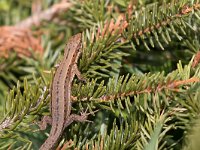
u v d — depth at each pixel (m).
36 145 0.41
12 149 0.41
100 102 0.39
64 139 0.38
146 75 0.39
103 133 0.39
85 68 0.41
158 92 0.37
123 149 0.37
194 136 0.31
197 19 0.40
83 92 0.39
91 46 0.40
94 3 0.43
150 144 0.34
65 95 0.39
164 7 0.39
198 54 0.38
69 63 0.40
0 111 0.43
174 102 0.38
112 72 0.41
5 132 0.41
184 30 0.40
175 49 0.42
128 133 0.38
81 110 0.39
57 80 0.40
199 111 0.36
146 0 0.42
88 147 0.38
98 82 0.42
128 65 0.43
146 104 0.37
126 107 0.38
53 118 0.39
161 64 0.43
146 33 0.40
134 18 0.41
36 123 0.40
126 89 0.38
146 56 0.43
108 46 0.40
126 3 0.43
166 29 0.40
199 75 0.37
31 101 0.39
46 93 0.39
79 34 0.43
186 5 0.39
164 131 0.37
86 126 0.40
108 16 0.43
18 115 0.39
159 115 0.37
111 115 0.40
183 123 0.38
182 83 0.37
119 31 0.40
